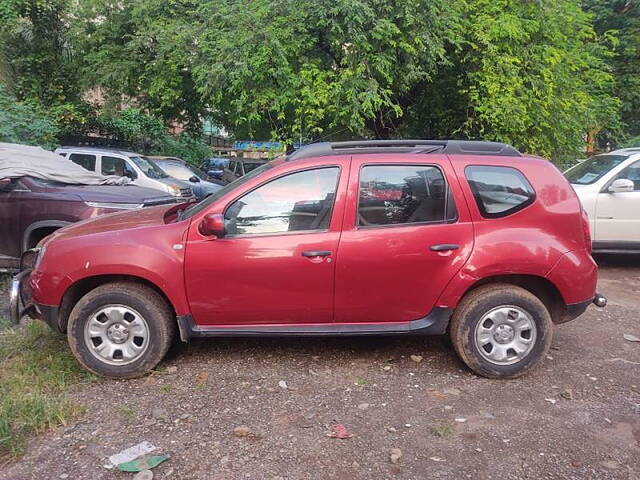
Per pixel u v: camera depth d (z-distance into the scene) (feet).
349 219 12.80
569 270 12.87
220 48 32.68
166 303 13.14
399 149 13.53
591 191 23.94
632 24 50.08
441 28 32.73
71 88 55.52
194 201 18.11
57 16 53.83
